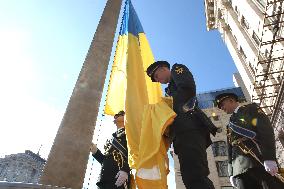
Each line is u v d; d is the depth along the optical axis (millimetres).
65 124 3293
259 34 19156
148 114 3186
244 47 23625
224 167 29094
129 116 4020
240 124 3541
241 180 3514
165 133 3086
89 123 3420
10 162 54812
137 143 3600
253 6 19641
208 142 2971
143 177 2779
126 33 6754
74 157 3045
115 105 6004
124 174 3762
